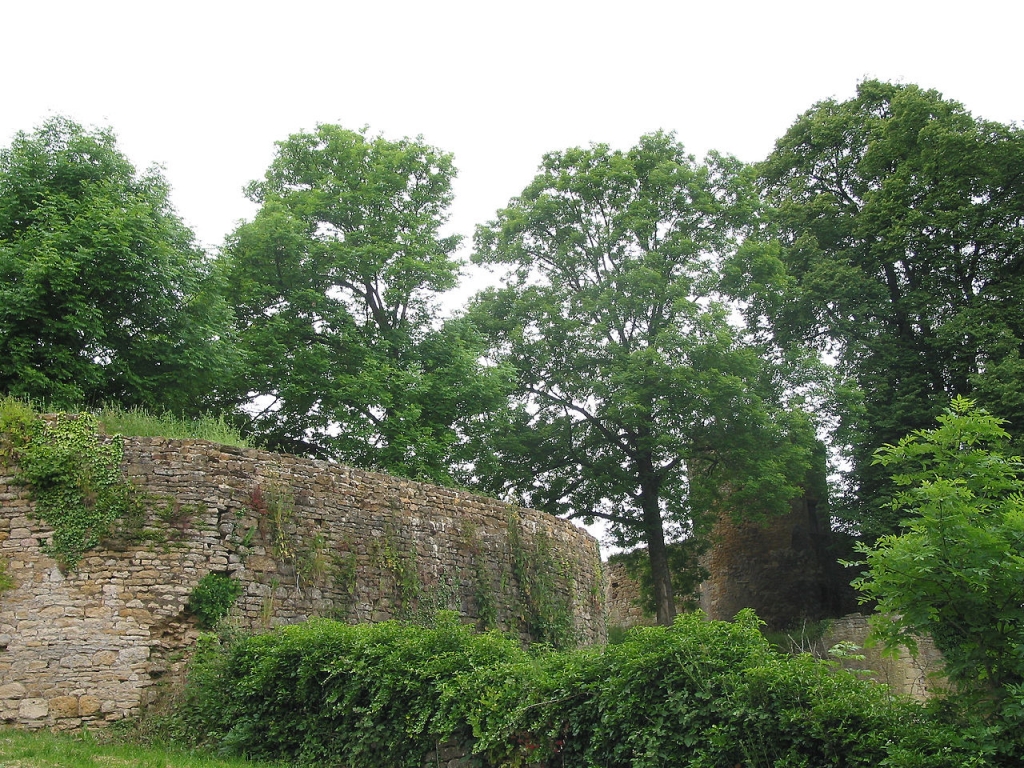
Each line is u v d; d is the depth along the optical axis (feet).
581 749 31.91
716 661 30.27
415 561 50.65
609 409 84.28
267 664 38.29
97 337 56.13
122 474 43.14
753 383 85.92
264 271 79.41
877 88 106.01
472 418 82.89
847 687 28.60
